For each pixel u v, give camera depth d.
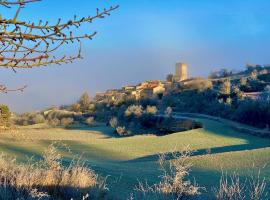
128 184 18.84
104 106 135.75
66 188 11.48
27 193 9.99
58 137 88.06
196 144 80.19
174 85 165.88
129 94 150.75
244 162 40.72
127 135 101.94
